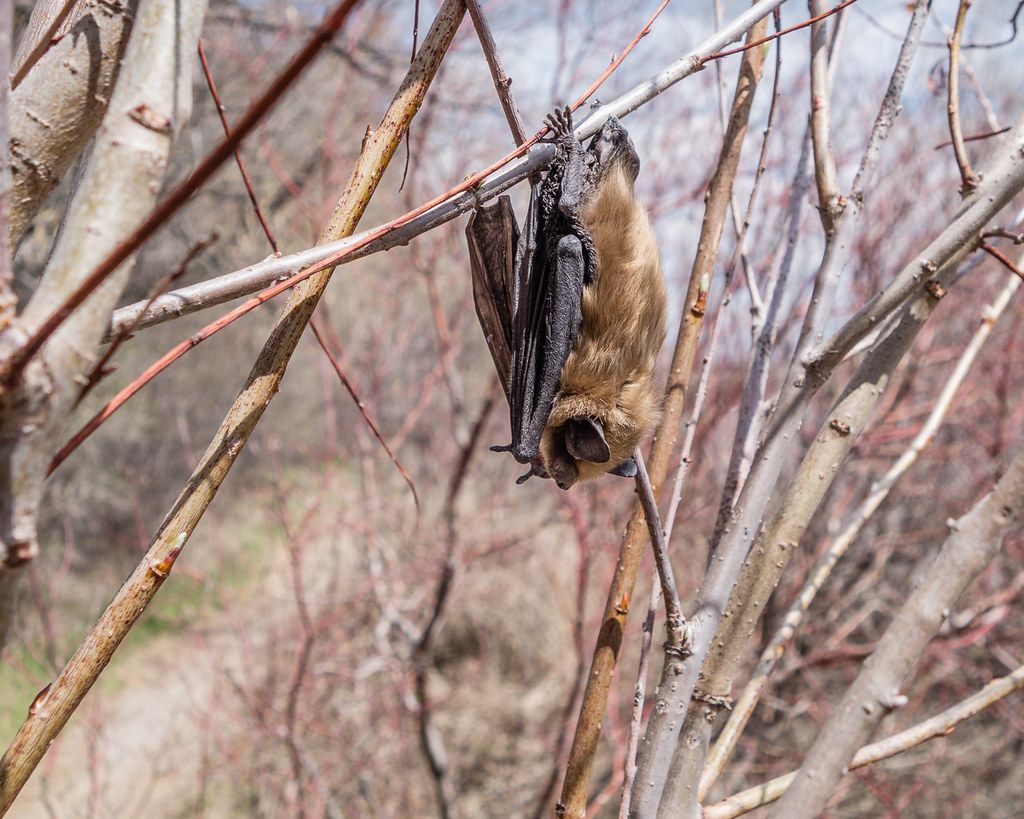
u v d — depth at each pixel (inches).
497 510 424.2
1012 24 143.7
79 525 557.3
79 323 55.2
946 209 393.1
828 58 127.1
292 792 358.6
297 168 451.5
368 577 406.3
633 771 100.8
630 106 107.7
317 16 429.1
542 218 128.5
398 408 488.4
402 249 418.0
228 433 84.5
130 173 57.7
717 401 362.3
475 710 510.9
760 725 415.2
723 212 117.0
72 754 493.4
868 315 99.3
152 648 555.8
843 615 452.4
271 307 454.0
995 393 400.5
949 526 87.1
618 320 129.6
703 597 102.5
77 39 79.1
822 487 102.0
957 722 104.4
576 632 338.0
